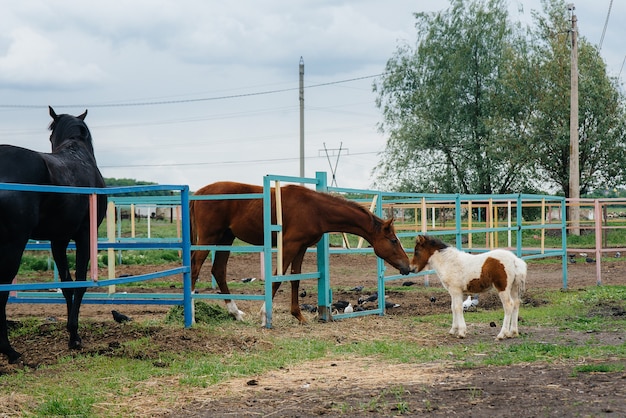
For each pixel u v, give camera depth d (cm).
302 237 1119
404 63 4397
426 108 4272
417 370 763
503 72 3991
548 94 3747
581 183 3856
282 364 808
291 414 593
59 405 620
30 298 1073
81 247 889
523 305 1385
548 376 691
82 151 912
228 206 1144
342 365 805
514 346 898
